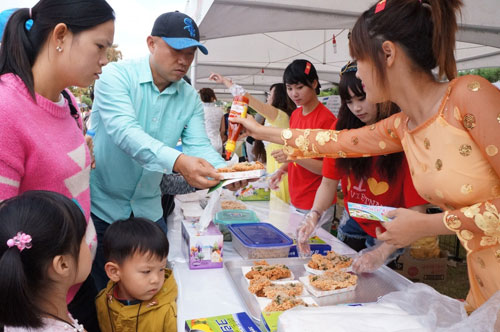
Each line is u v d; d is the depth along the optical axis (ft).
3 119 3.53
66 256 3.18
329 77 24.21
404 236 3.67
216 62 22.40
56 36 3.79
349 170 6.56
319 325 3.02
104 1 3.99
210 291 5.00
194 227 6.14
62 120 4.19
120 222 4.94
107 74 5.87
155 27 5.92
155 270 4.73
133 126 5.61
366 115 6.12
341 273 5.24
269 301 4.58
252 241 6.27
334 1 10.12
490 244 3.32
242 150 21.66
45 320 3.11
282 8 10.46
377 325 3.05
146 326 4.71
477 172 3.35
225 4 9.98
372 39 3.43
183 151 7.02
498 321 2.85
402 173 6.12
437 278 10.62
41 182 4.00
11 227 3.03
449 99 3.36
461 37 10.92
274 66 23.27
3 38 3.80
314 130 5.31
